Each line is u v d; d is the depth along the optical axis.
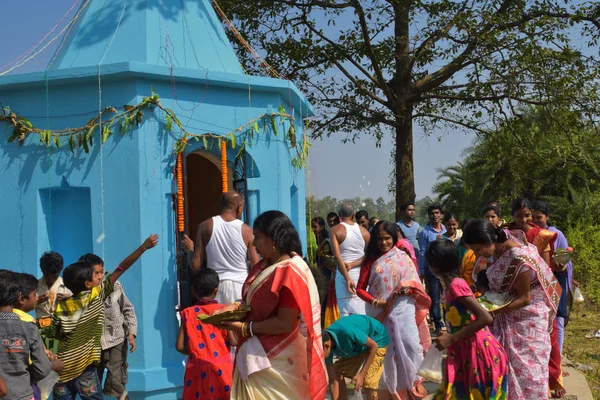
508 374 4.39
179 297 6.38
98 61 6.72
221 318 3.67
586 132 18.58
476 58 14.57
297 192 8.54
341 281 7.29
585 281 13.05
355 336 4.68
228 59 7.61
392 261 5.42
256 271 3.90
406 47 15.59
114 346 5.48
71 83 6.38
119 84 6.29
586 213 19.48
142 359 6.13
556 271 6.19
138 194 6.19
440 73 15.53
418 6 14.70
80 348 4.87
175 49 6.97
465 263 6.44
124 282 6.20
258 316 3.74
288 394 3.72
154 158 6.32
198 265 5.91
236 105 6.92
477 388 4.14
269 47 15.52
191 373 4.89
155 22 6.98
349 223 7.39
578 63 14.27
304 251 8.74
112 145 6.29
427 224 9.34
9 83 6.38
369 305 5.50
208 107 6.71
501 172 23.39
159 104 6.28
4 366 3.76
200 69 6.49
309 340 3.69
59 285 5.39
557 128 15.80
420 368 4.31
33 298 4.11
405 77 15.62
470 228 4.46
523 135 15.84
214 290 5.08
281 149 7.29
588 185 19.94
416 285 5.34
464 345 4.18
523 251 4.50
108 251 6.25
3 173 6.58
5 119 6.52
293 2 15.38
